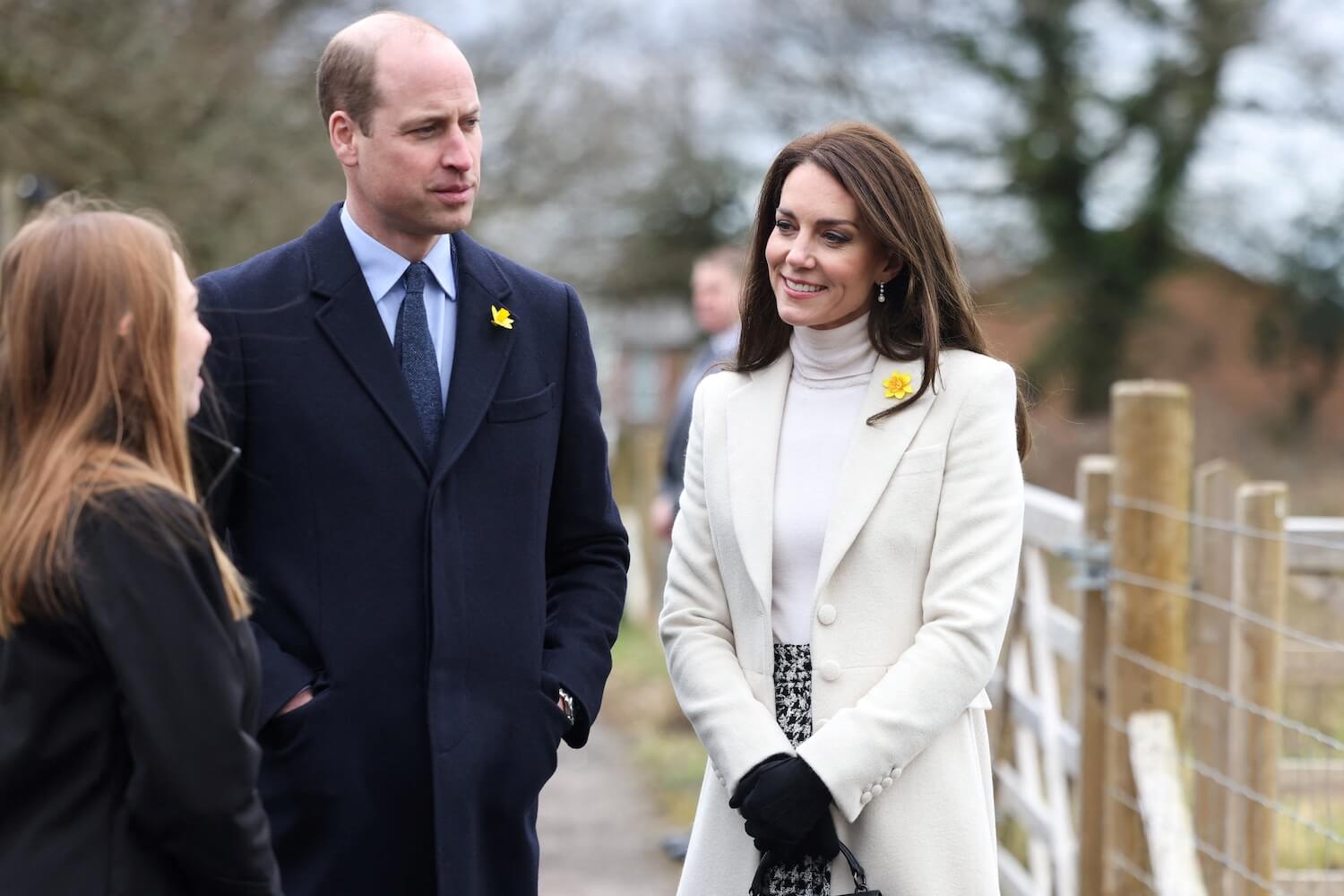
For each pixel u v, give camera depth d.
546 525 5.59
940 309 5.41
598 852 11.45
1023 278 39.41
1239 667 6.86
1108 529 7.57
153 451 3.87
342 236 5.40
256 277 5.29
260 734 5.09
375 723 5.11
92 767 3.70
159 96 18.09
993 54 38.00
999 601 5.07
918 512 5.17
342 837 5.09
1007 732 9.02
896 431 5.23
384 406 5.21
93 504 3.67
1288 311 38.47
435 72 5.14
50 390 3.83
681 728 15.64
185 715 3.63
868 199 5.17
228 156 18.89
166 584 3.67
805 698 5.25
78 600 3.63
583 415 5.74
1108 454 37.88
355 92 5.18
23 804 3.70
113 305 3.83
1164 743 7.14
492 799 5.27
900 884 5.04
